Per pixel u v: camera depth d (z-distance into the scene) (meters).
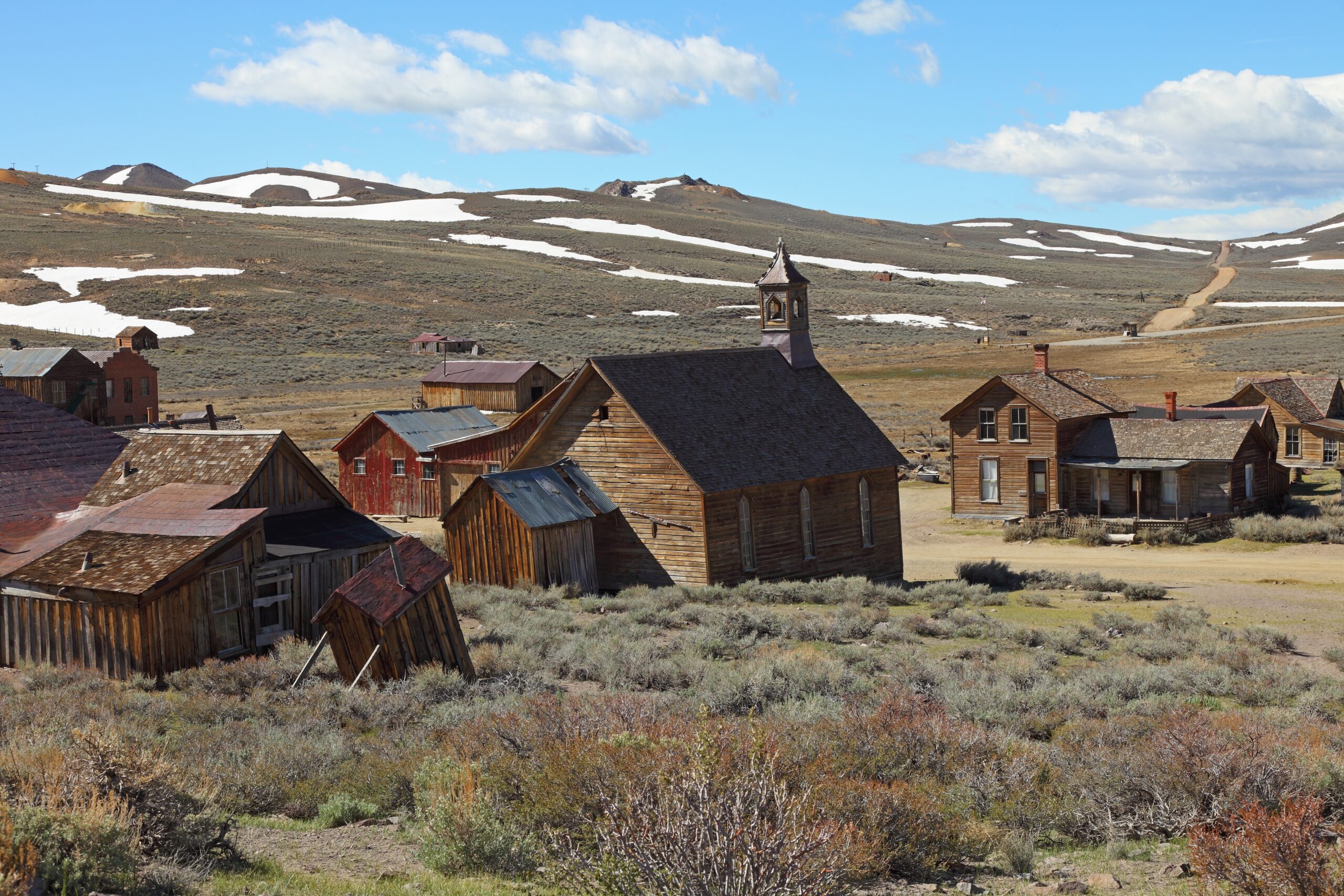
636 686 21.14
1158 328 178.62
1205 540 47.53
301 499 29.59
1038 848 12.73
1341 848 10.09
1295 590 35.31
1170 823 12.82
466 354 141.12
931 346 157.50
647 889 8.28
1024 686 21.17
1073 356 139.75
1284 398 63.91
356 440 57.31
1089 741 15.84
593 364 37.25
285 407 102.00
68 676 22.05
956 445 55.53
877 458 41.66
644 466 36.75
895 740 14.83
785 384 42.44
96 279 177.12
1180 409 58.84
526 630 26.30
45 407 32.62
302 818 13.51
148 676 22.61
